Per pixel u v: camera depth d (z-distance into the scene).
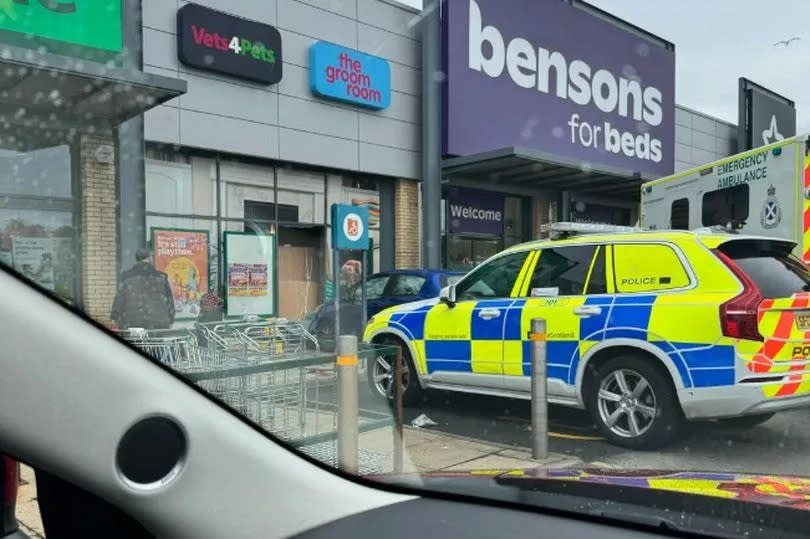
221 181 11.35
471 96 14.04
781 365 4.98
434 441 5.54
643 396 5.40
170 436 1.34
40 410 1.22
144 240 7.69
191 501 1.35
